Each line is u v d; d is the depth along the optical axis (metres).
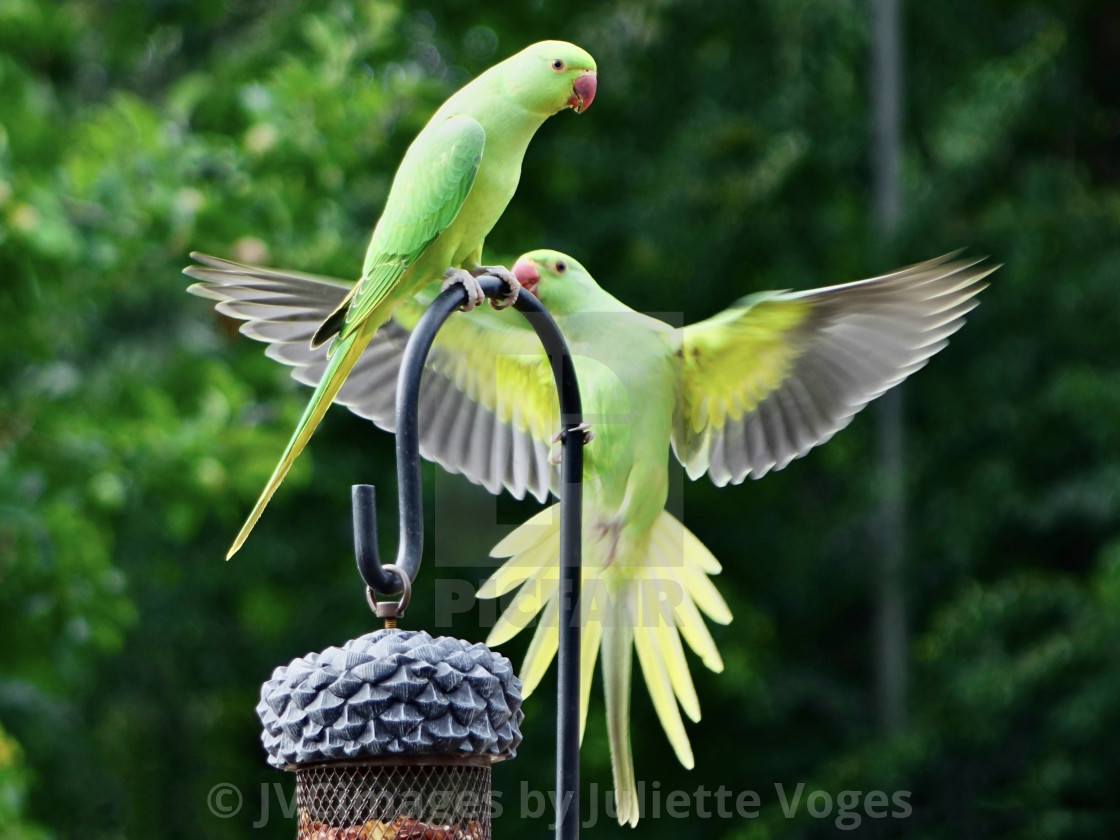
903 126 17.39
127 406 13.07
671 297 17.22
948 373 16.92
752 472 5.84
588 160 17.39
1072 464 16.55
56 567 11.93
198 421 12.70
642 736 17.02
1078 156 18.00
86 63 17.00
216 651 18.08
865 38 17.28
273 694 3.65
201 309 13.95
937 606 16.92
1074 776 14.95
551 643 5.73
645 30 17.47
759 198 17.02
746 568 17.73
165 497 12.80
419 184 5.12
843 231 17.19
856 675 17.72
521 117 5.25
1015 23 18.09
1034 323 16.64
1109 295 16.39
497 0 16.95
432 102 14.00
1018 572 16.09
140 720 18.12
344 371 5.02
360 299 5.08
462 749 3.56
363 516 3.84
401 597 3.90
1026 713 15.70
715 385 5.83
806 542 17.31
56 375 12.88
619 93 17.55
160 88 17.42
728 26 17.61
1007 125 16.80
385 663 3.57
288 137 12.34
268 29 14.94
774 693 17.09
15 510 11.47
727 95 17.66
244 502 14.72
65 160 12.06
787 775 17.17
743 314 5.61
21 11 12.44
